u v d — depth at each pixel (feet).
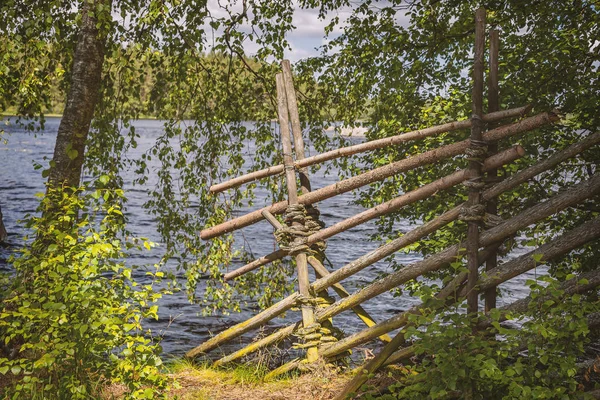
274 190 30.01
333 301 22.65
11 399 15.87
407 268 19.71
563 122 22.04
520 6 23.99
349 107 30.01
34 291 16.53
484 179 18.57
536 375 14.67
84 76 23.08
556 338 15.03
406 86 26.32
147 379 16.16
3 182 98.53
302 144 23.63
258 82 31.14
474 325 17.06
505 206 22.86
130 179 110.11
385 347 19.43
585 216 21.94
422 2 26.89
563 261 22.65
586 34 21.75
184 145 30.32
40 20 22.77
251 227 67.10
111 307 15.76
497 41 18.66
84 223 16.74
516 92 22.84
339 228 21.99
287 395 19.57
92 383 16.48
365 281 41.98
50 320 15.79
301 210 22.77
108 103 27.20
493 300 18.15
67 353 15.12
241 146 30.78
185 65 27.12
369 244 56.70
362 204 27.96
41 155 153.99
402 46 27.37
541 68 22.72
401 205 20.70
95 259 15.94
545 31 23.91
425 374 15.93
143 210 78.13
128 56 25.86
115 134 27.48
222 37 29.32
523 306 16.80
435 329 15.61
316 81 30.89
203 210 30.73
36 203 77.82
